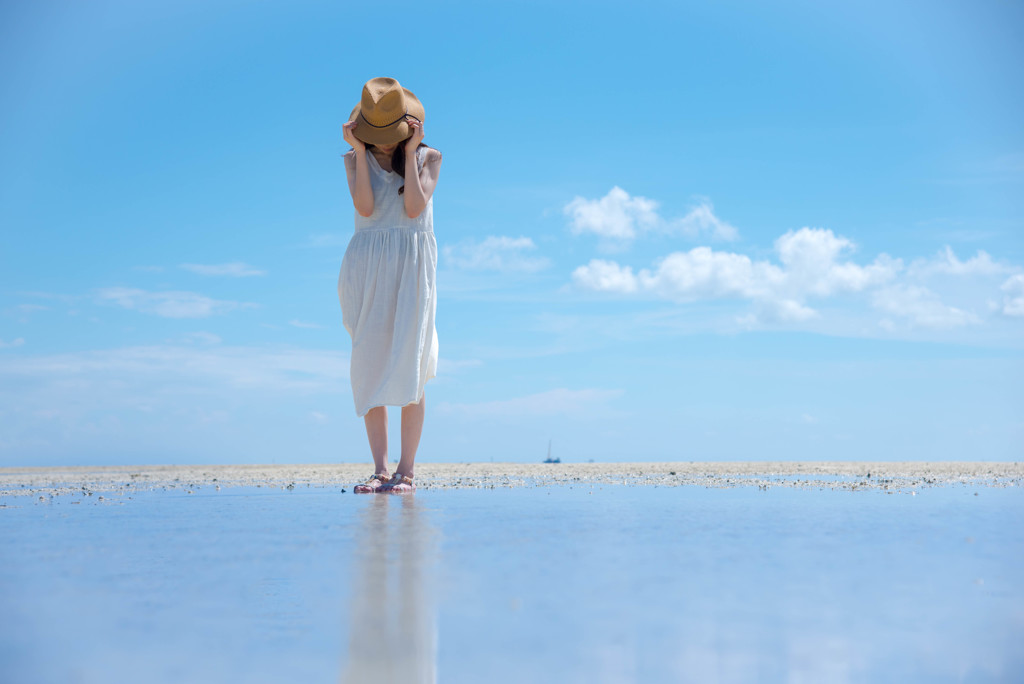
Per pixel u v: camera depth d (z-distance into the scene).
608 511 3.02
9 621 1.31
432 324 4.74
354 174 4.71
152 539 2.27
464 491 4.38
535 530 2.41
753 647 1.13
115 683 1.01
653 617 1.30
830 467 7.74
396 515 2.91
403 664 1.07
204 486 5.09
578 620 1.29
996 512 2.95
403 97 4.54
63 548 2.11
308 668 1.06
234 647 1.16
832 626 1.24
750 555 1.91
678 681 1.00
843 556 1.89
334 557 1.90
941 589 1.51
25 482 5.93
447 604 1.40
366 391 4.66
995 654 1.10
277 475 6.88
